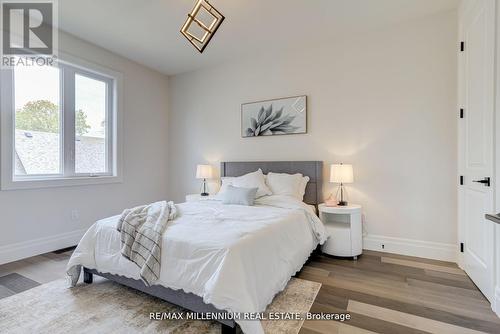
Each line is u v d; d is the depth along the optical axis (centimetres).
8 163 271
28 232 287
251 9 267
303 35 322
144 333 157
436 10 271
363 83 315
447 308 182
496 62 180
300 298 196
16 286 215
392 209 300
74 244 330
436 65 278
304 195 340
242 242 164
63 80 325
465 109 240
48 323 166
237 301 140
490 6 186
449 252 272
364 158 315
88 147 356
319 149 342
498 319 170
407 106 292
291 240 223
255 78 388
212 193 427
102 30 313
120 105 386
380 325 163
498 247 175
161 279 173
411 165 291
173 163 472
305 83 351
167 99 472
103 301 192
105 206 369
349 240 278
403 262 270
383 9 268
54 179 309
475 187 217
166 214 218
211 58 397
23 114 289
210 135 432
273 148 375
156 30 313
